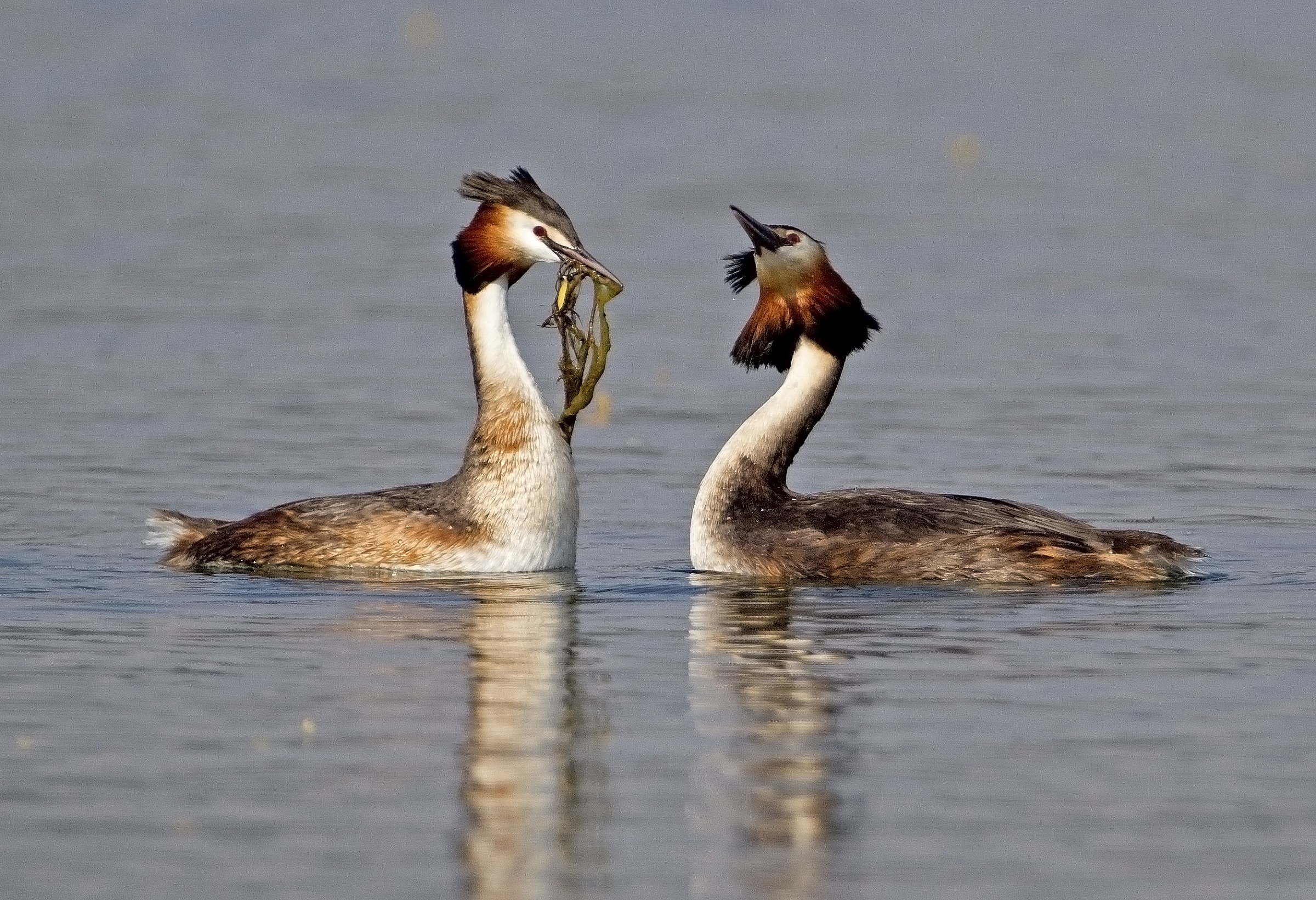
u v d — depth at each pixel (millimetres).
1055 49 62469
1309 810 9352
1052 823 9195
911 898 8359
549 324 15188
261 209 35219
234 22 65688
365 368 23219
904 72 57312
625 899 8344
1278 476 18188
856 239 32812
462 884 8508
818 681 11531
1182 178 40000
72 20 64875
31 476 17953
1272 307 27047
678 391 22469
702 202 36406
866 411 21234
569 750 10234
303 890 8430
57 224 33062
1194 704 11008
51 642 12477
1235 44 63250
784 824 9164
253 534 14852
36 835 9031
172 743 10336
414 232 33188
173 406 21000
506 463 14773
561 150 43031
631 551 15703
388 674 11734
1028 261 30922
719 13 70875
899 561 14258
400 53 60250
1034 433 20062
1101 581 14000
